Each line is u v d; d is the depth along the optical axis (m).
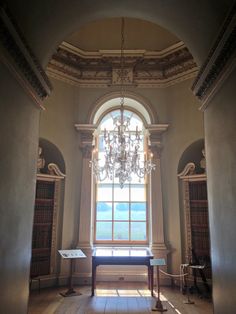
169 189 7.93
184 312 5.46
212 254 3.83
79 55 8.27
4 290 2.83
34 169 3.99
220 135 3.45
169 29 4.44
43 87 4.12
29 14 3.34
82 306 5.78
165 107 8.36
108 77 8.51
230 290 3.06
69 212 7.80
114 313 5.40
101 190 8.60
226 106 3.21
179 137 7.95
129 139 6.30
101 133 8.90
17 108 3.26
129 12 4.22
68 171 7.95
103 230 8.38
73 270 7.54
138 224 8.41
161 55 8.30
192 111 7.78
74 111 8.31
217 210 3.58
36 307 5.69
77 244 7.68
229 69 3.05
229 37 2.84
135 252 7.11
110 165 6.40
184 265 6.83
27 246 3.66
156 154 8.15
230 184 3.07
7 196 2.94
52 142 7.71
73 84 8.40
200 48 4.14
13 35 2.84
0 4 2.47
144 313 5.41
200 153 8.08
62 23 4.05
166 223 7.82
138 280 7.71
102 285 7.34
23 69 3.32
